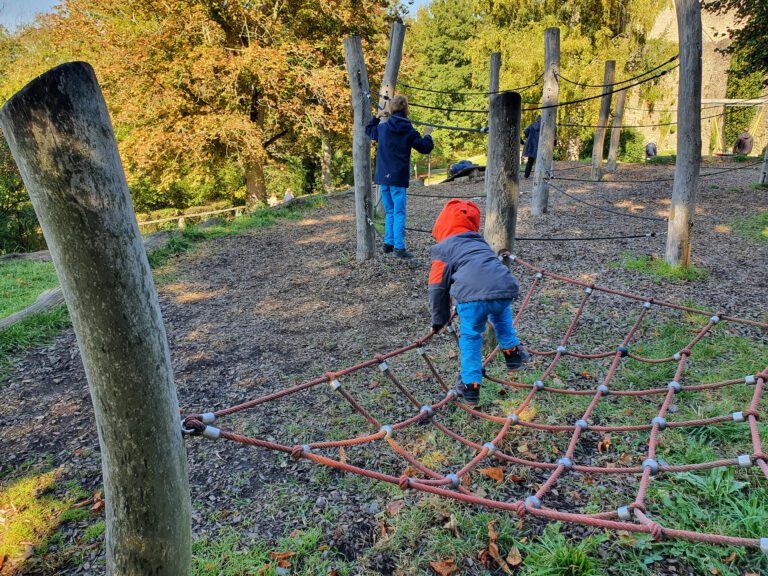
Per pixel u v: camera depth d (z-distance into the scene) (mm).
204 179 21719
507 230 4652
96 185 1638
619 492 3182
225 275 8227
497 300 3502
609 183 15047
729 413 3836
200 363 5301
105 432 1884
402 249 7805
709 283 6730
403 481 2439
